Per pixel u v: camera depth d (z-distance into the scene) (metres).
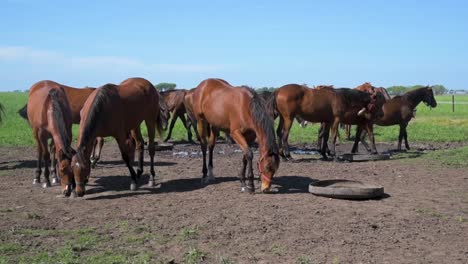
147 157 16.03
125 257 6.16
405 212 8.45
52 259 6.05
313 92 14.73
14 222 7.86
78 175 9.21
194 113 11.39
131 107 10.26
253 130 9.84
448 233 7.24
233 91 10.09
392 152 17.47
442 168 13.13
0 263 5.89
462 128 26.77
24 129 25.72
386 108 17.61
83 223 7.83
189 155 16.56
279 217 8.11
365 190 9.27
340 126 24.30
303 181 11.49
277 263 5.97
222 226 7.60
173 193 10.14
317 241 6.85
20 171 13.09
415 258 6.15
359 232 7.28
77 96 12.62
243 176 10.20
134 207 8.90
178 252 6.41
